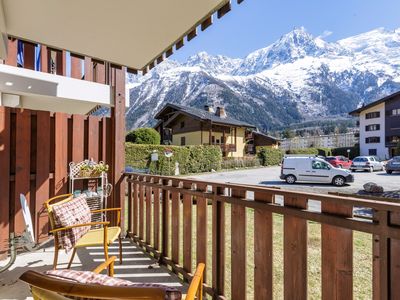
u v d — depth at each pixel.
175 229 2.84
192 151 19.11
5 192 3.21
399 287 1.17
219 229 2.24
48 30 2.82
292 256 1.63
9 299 2.32
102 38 2.99
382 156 31.73
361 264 3.08
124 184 4.20
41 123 3.54
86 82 4.48
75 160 3.87
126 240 3.86
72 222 2.67
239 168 24.36
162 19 2.60
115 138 4.15
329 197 1.41
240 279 2.02
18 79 4.12
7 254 3.18
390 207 1.17
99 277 1.16
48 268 2.91
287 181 14.14
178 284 2.57
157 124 30.80
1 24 2.39
